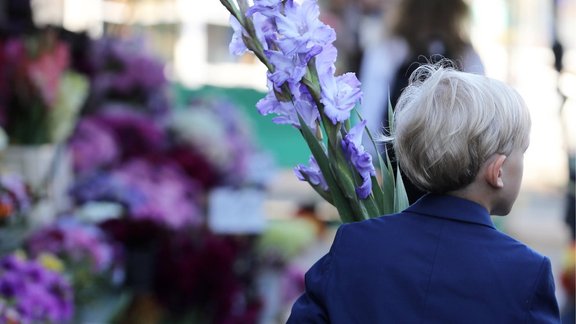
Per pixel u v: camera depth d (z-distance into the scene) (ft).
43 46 22.15
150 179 23.41
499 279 9.75
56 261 17.62
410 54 22.31
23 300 15.97
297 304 10.50
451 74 10.21
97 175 23.66
